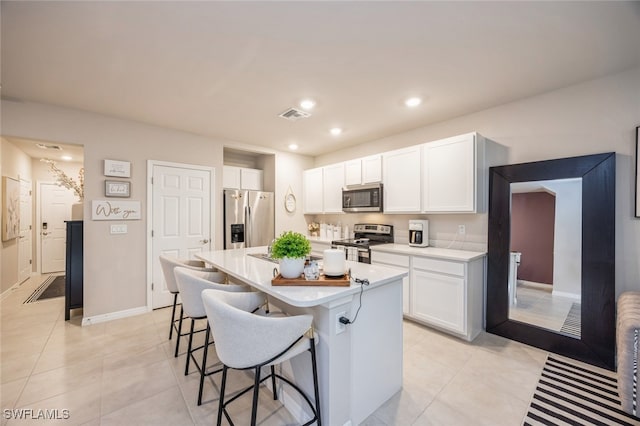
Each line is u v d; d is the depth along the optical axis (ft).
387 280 5.67
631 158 7.02
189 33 5.65
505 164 9.16
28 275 16.62
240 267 6.86
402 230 12.47
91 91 8.25
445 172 9.68
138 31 5.57
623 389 5.16
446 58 6.59
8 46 5.99
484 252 9.53
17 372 6.93
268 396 6.11
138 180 10.98
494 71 7.18
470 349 8.14
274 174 15.49
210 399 5.98
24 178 15.81
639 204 6.85
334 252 5.44
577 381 6.57
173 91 8.26
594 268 7.30
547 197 8.16
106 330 9.43
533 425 5.22
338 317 4.88
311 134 12.63
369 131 12.10
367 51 6.30
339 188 14.02
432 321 9.24
